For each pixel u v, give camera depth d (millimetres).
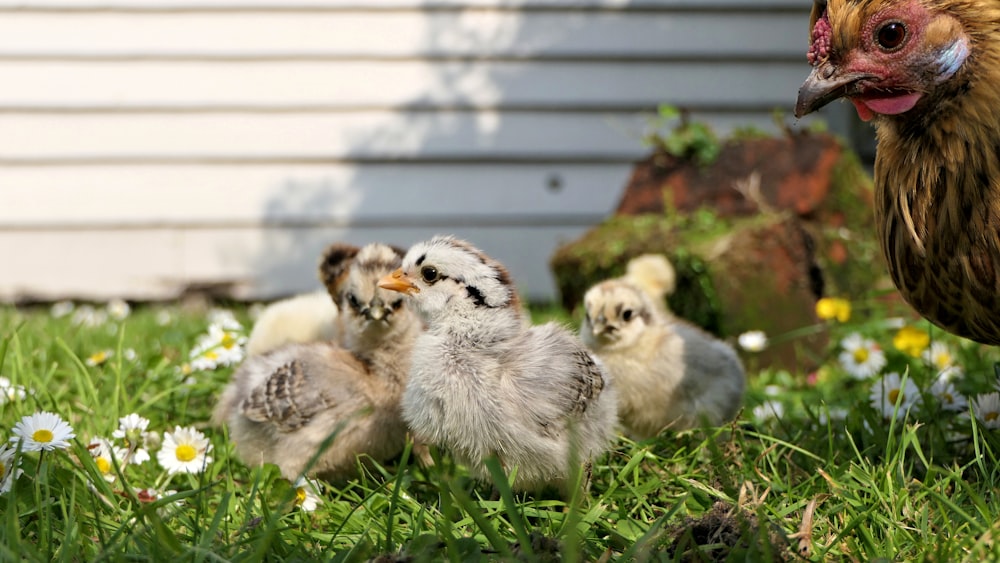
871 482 586
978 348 824
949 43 572
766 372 899
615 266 977
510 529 563
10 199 1315
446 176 1347
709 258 922
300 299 847
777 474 625
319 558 532
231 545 529
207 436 700
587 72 1332
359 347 674
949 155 581
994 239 577
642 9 1322
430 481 646
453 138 1341
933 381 726
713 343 767
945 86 576
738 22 1319
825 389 834
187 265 1343
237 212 1339
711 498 594
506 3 1324
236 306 1348
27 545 521
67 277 1330
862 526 550
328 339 783
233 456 681
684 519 552
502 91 1335
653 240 963
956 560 527
